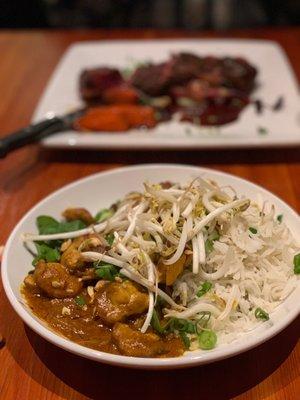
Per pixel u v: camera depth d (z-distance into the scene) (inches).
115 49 22.1
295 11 31.9
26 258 10.9
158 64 20.4
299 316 10.5
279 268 10.4
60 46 23.5
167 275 9.7
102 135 15.9
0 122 18.0
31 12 30.9
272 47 21.5
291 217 11.3
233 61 19.2
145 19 32.7
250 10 32.6
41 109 17.7
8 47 23.5
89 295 10.0
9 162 15.9
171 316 9.4
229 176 12.5
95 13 32.6
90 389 9.2
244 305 9.8
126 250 9.9
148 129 16.6
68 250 10.6
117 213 11.0
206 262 10.2
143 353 8.7
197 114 17.6
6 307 10.9
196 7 33.1
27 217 11.6
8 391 9.2
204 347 9.0
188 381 9.3
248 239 10.3
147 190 10.5
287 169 15.3
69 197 12.6
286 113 17.3
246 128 16.5
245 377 9.4
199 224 10.0
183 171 13.0
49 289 9.9
